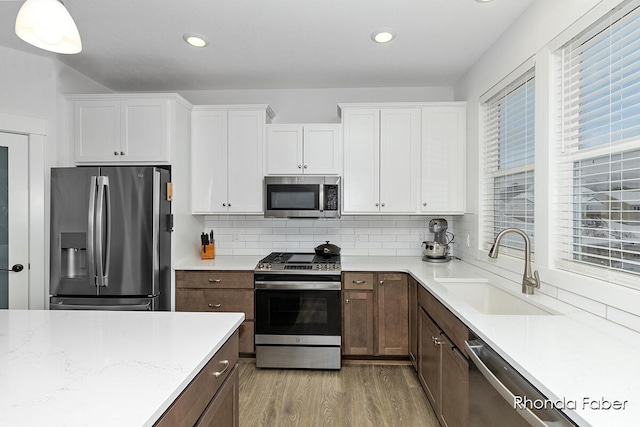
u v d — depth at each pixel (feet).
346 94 11.46
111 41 8.27
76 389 2.88
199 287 9.60
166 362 3.40
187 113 10.31
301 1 6.69
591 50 5.34
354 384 8.66
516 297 6.44
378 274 9.48
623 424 2.52
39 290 9.01
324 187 10.18
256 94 11.59
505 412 3.87
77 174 8.59
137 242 8.62
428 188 10.20
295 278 9.48
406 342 9.47
